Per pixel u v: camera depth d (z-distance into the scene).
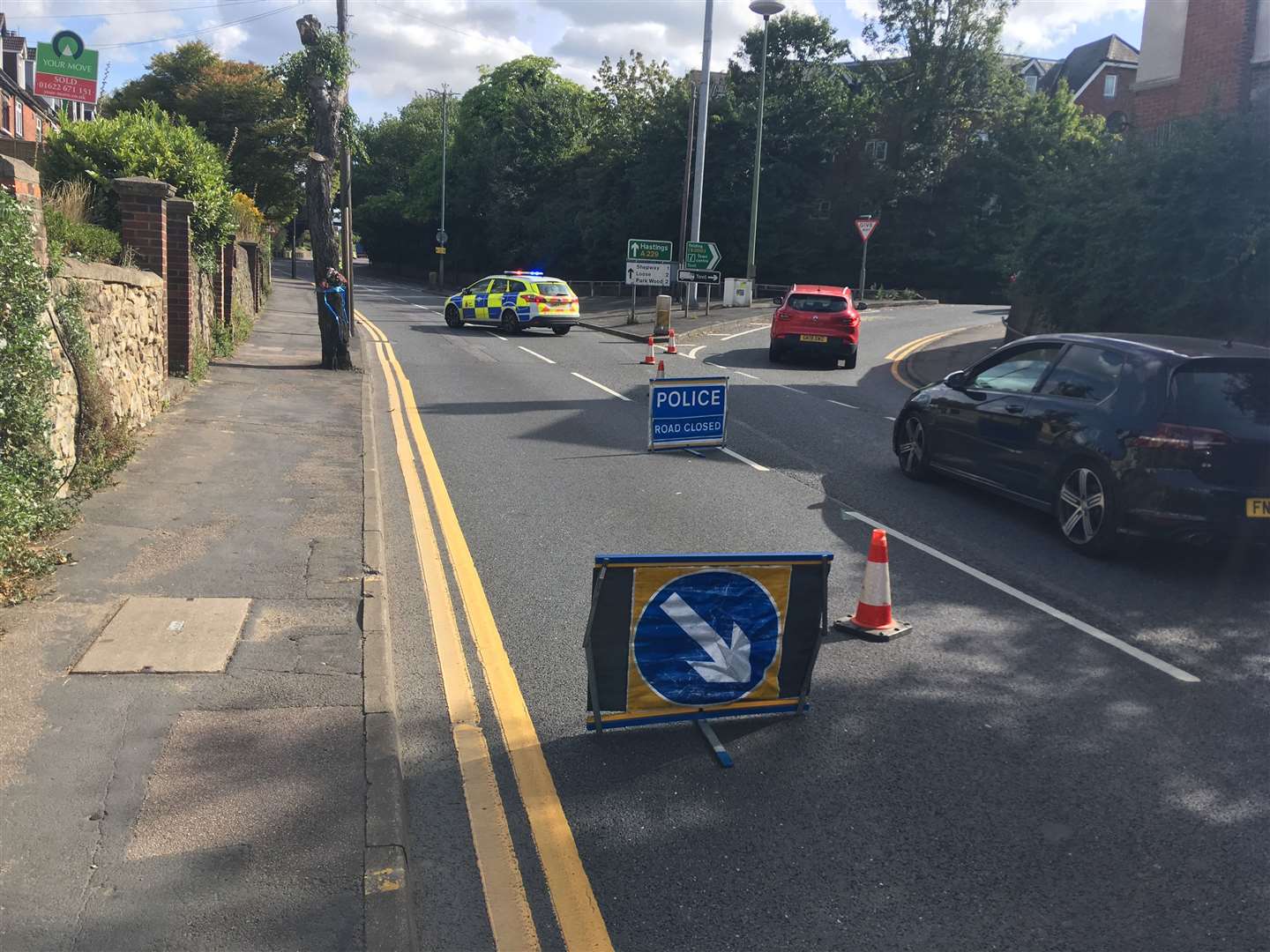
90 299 8.45
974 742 4.62
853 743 4.60
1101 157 15.78
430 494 8.96
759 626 4.74
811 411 14.79
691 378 11.45
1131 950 3.22
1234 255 12.78
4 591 5.54
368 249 92.50
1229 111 14.59
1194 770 4.41
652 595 4.57
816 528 8.25
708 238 50.19
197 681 4.67
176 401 12.07
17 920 2.99
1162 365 7.32
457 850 3.68
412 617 5.98
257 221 30.25
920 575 7.10
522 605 6.25
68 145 13.43
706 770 4.32
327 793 3.78
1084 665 5.56
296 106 16.59
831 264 50.88
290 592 5.93
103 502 7.53
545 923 3.29
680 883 3.52
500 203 63.91
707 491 9.42
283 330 23.67
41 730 4.11
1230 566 7.52
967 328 30.39
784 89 49.00
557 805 4.01
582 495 9.12
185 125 15.12
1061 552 7.76
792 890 3.50
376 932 3.04
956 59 48.44
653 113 51.97
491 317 27.08
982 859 3.71
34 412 6.19
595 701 4.56
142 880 3.21
